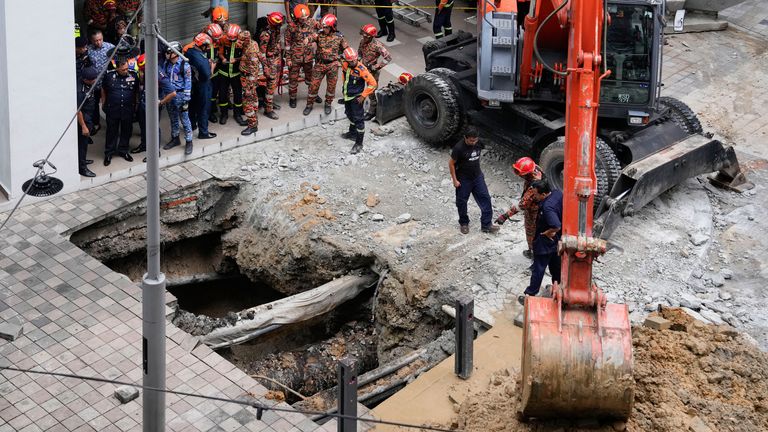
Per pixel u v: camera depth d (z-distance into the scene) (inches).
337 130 639.8
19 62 508.1
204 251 592.4
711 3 798.5
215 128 623.5
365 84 598.9
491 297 492.1
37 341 450.9
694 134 577.0
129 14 640.4
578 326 355.6
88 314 469.7
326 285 516.7
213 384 432.5
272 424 412.2
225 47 604.7
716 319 476.7
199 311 594.9
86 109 552.7
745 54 766.5
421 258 519.2
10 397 418.0
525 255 522.0
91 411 413.7
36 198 545.0
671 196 579.8
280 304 501.4
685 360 422.6
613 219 525.3
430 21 784.9
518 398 388.2
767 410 402.9
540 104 577.0
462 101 600.1
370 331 532.4
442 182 588.7
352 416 370.6
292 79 642.2
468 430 395.5
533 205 481.7
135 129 618.8
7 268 496.4
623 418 369.4
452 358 450.6
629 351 351.3
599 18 394.9
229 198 581.6
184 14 698.8
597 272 511.8
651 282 505.7
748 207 576.1
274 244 553.0
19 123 520.7
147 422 359.3
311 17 663.1
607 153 534.9
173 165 587.2
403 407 419.5
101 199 552.7
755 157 629.9
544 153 550.0
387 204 564.7
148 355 346.6
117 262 572.4
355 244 528.4
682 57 757.9
